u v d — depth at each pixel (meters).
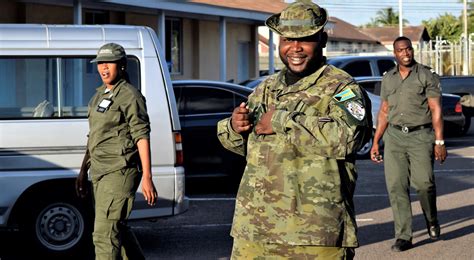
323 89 4.26
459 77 21.44
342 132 4.08
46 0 18.58
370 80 16.94
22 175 7.80
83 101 8.01
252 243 4.33
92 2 19.58
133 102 6.64
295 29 4.27
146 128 6.70
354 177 4.32
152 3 20.83
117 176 6.62
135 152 6.70
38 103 7.95
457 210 10.66
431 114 8.21
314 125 4.11
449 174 14.04
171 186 7.97
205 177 11.82
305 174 4.22
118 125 6.66
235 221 4.41
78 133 7.91
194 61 27.16
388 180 8.37
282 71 4.47
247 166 4.40
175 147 8.02
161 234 9.35
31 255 8.23
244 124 4.34
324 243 4.20
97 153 6.66
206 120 11.86
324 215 4.20
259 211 4.30
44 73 7.97
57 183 7.91
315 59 4.32
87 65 8.02
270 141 4.30
